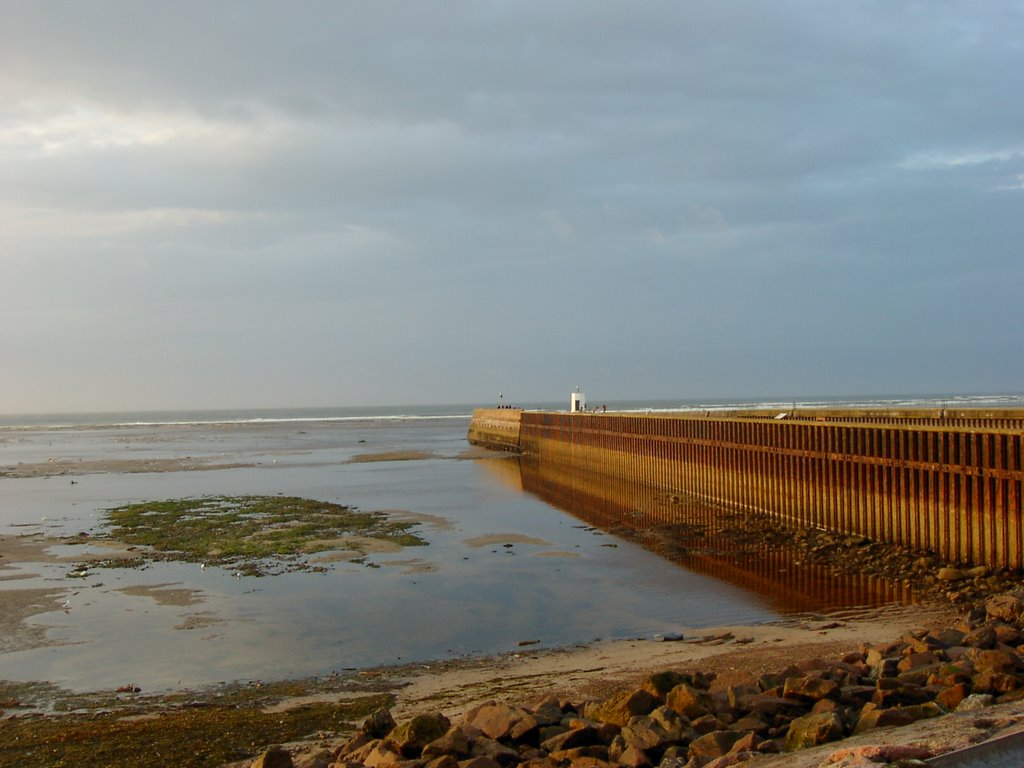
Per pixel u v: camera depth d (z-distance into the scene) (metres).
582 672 18.91
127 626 24.52
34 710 17.72
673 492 50.16
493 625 24.03
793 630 21.95
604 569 31.03
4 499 55.16
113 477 69.44
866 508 31.06
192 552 35.62
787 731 11.84
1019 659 13.37
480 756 11.55
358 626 24.20
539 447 83.25
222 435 141.75
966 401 155.00
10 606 26.92
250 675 20.09
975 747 9.13
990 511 25.22
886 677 13.38
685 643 21.38
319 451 98.81
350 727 15.73
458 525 41.97
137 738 15.33
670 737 11.87
